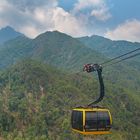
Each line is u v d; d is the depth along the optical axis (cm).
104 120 4019
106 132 4062
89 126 3975
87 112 3997
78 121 4056
